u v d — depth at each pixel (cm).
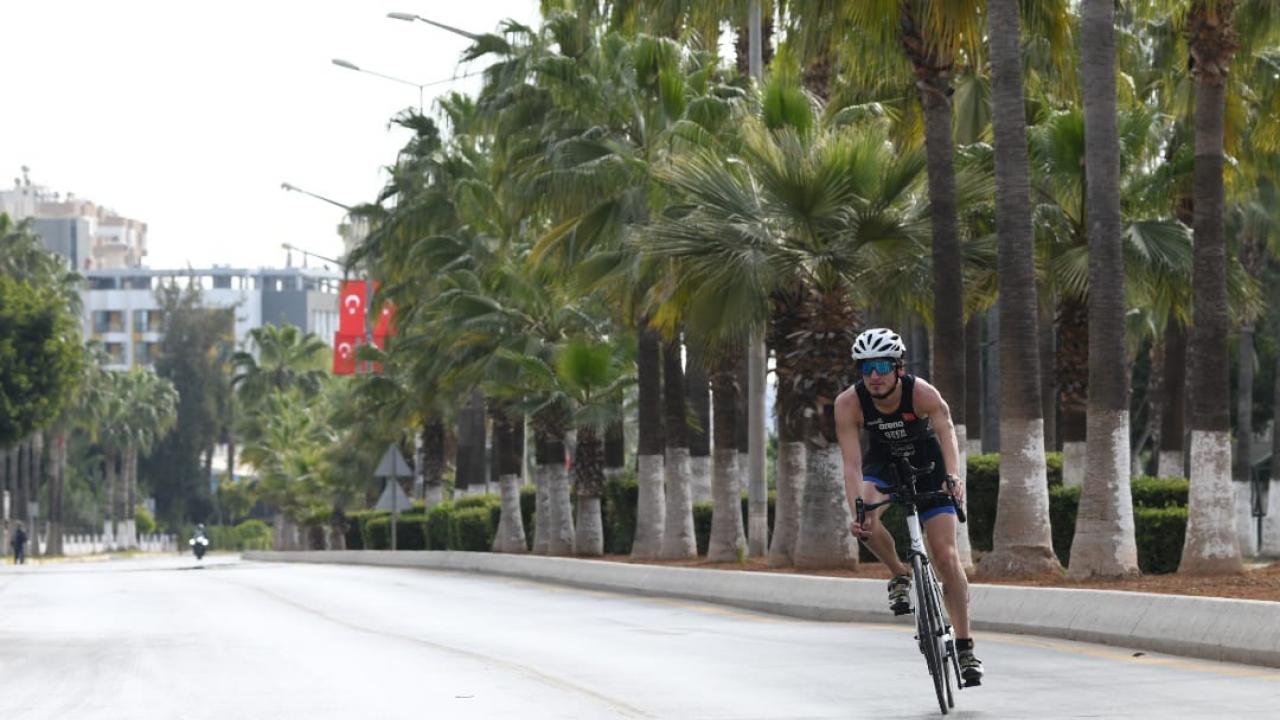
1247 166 5612
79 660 2419
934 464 1605
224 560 13325
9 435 12025
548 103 5947
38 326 12144
